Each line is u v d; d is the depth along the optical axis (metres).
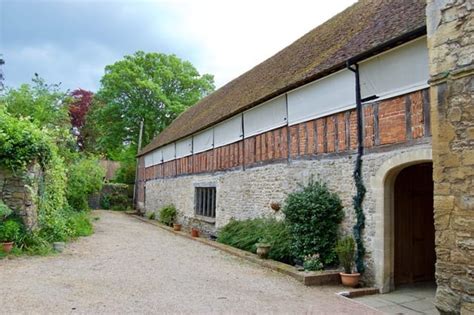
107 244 10.27
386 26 6.94
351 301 5.71
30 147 8.35
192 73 32.03
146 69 30.78
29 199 8.28
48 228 9.28
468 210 3.63
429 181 7.29
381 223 6.30
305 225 7.40
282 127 9.38
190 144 16.08
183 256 9.03
